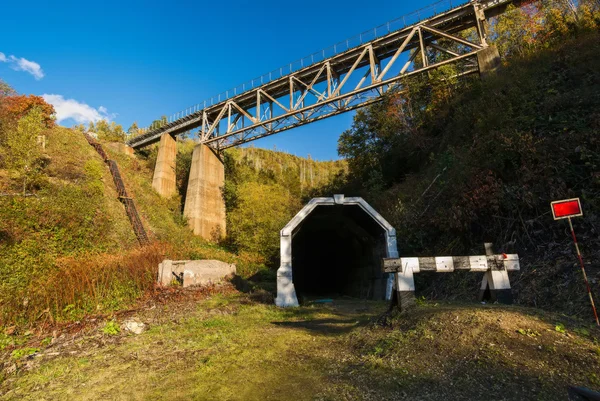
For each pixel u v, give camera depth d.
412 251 12.92
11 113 28.92
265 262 29.31
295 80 32.78
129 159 45.19
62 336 7.62
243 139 37.59
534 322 4.65
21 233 15.63
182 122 42.59
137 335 7.46
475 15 22.55
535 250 7.94
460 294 8.73
